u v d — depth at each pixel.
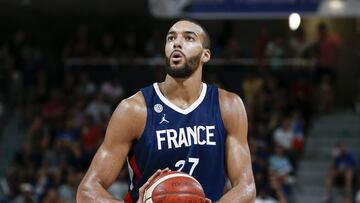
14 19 38.66
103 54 34.75
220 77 32.69
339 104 36.12
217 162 7.90
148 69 33.91
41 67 35.06
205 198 7.30
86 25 38.78
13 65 34.84
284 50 33.06
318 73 32.78
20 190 28.20
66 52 35.03
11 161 32.44
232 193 7.72
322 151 30.83
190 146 7.81
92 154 28.16
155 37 34.50
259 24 37.19
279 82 32.44
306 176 29.47
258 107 30.48
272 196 25.55
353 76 36.06
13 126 33.72
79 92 33.09
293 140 29.11
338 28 36.50
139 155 7.87
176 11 27.81
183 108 7.89
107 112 31.08
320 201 28.25
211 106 7.96
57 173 27.39
